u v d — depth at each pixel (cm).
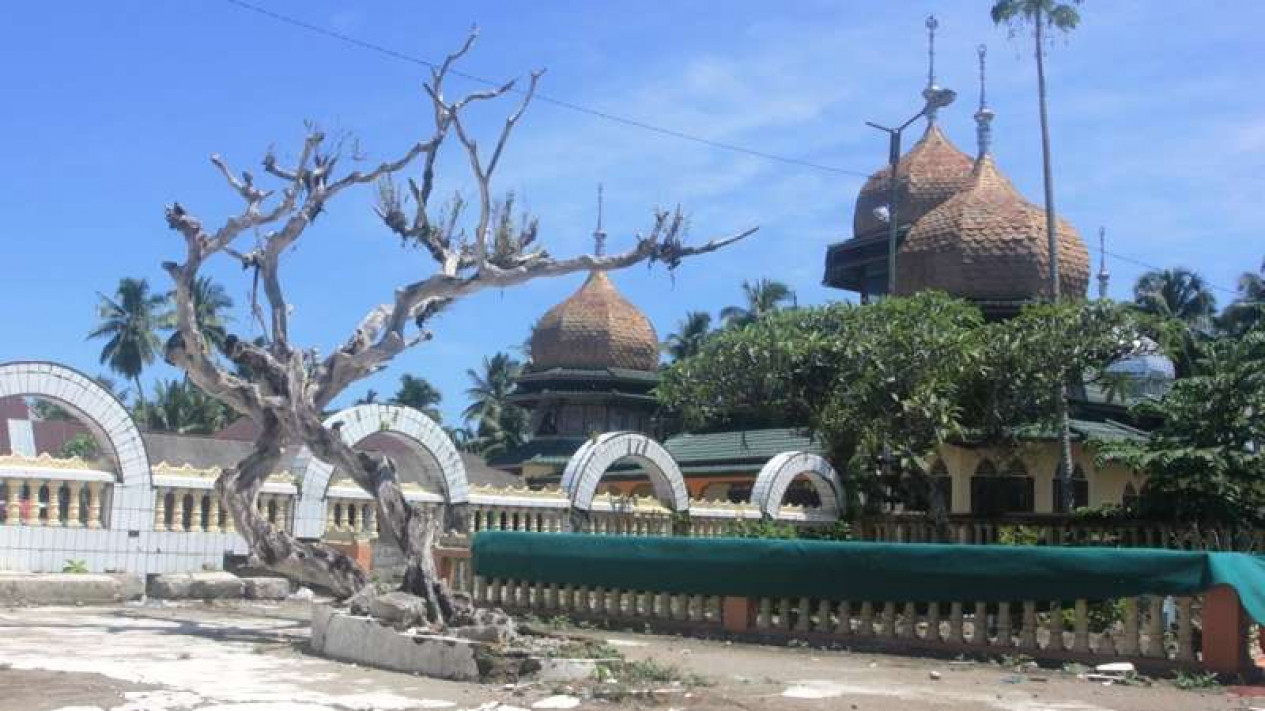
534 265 1894
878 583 1695
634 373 5516
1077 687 1362
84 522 2230
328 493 2548
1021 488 3938
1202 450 2759
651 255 1922
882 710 1144
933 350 2842
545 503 2819
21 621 1773
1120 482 4153
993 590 1596
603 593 2041
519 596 2167
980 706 1189
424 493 2642
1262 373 2812
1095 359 2984
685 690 1230
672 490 3047
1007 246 4231
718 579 1855
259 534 1781
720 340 3161
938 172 4812
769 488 3152
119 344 7250
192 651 1473
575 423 5509
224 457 4194
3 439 5409
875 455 3170
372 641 1384
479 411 7938
